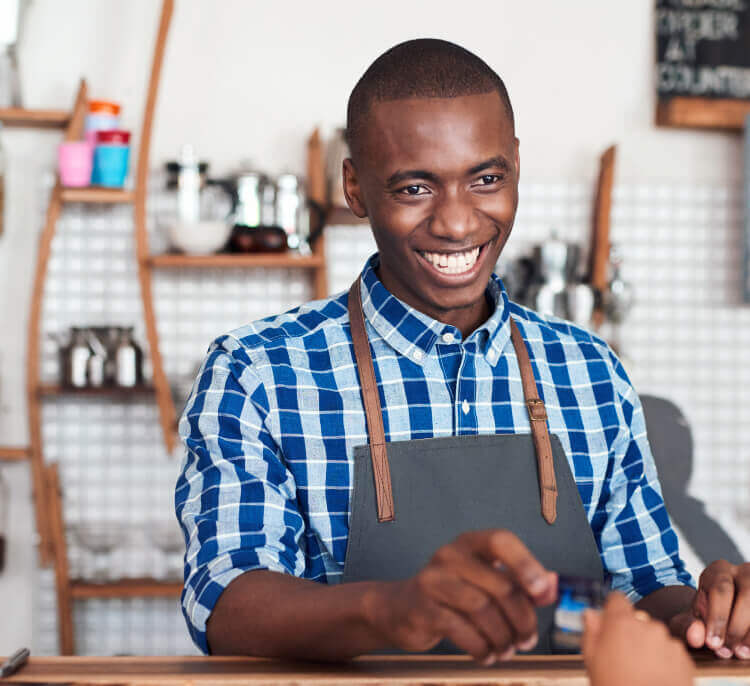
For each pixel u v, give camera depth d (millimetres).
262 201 3104
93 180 3076
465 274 1201
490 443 1271
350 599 908
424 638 828
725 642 1040
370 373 1293
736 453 3398
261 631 992
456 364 1317
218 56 3271
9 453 3111
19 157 3215
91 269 3234
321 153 3244
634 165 3389
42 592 3184
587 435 1353
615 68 3385
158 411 3252
